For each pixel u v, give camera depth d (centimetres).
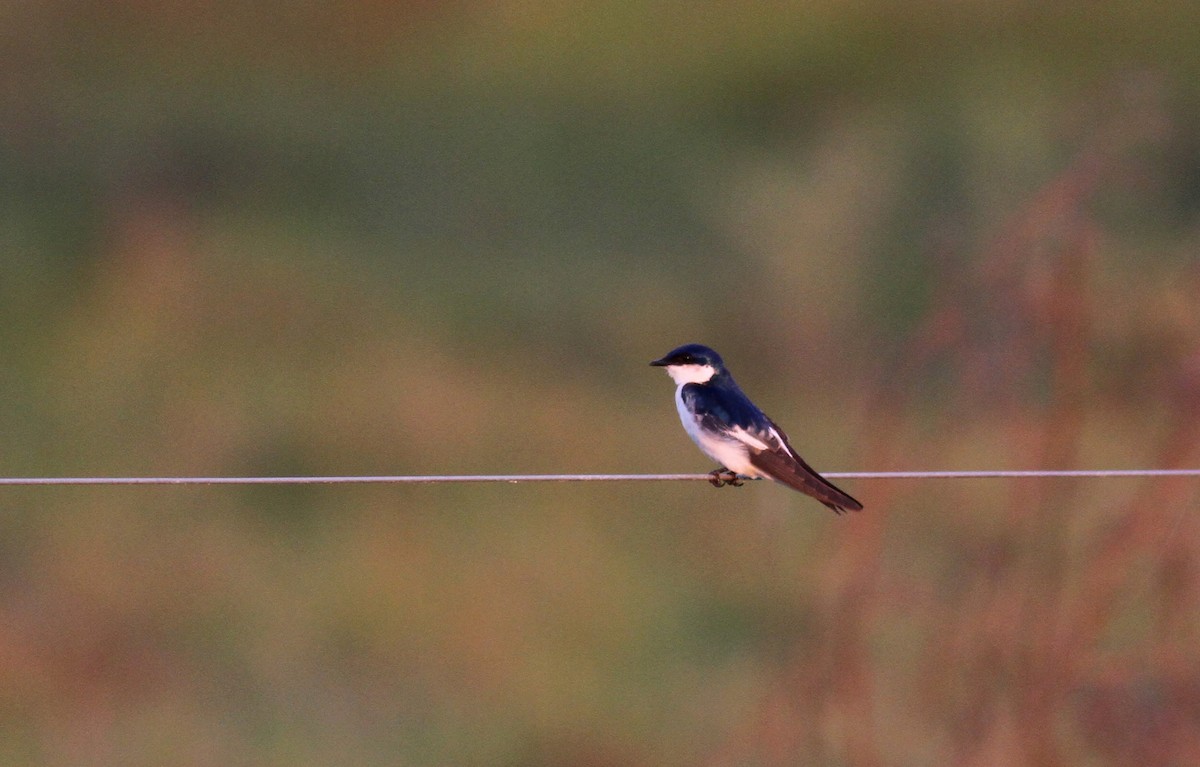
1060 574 1071
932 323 1168
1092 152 1195
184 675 1316
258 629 1362
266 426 1677
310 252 2189
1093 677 1038
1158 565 1045
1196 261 1265
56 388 1789
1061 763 1040
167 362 1833
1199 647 1038
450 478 834
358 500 1548
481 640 1342
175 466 1634
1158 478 1058
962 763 1042
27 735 1252
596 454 1627
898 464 1154
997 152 2109
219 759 1233
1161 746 1020
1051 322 1138
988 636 1059
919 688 1071
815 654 1076
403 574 1409
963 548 1109
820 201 2023
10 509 1505
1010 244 1154
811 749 1059
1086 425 1147
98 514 1506
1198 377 1095
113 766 1228
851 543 1106
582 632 1361
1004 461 1135
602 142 2506
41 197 2320
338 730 1279
